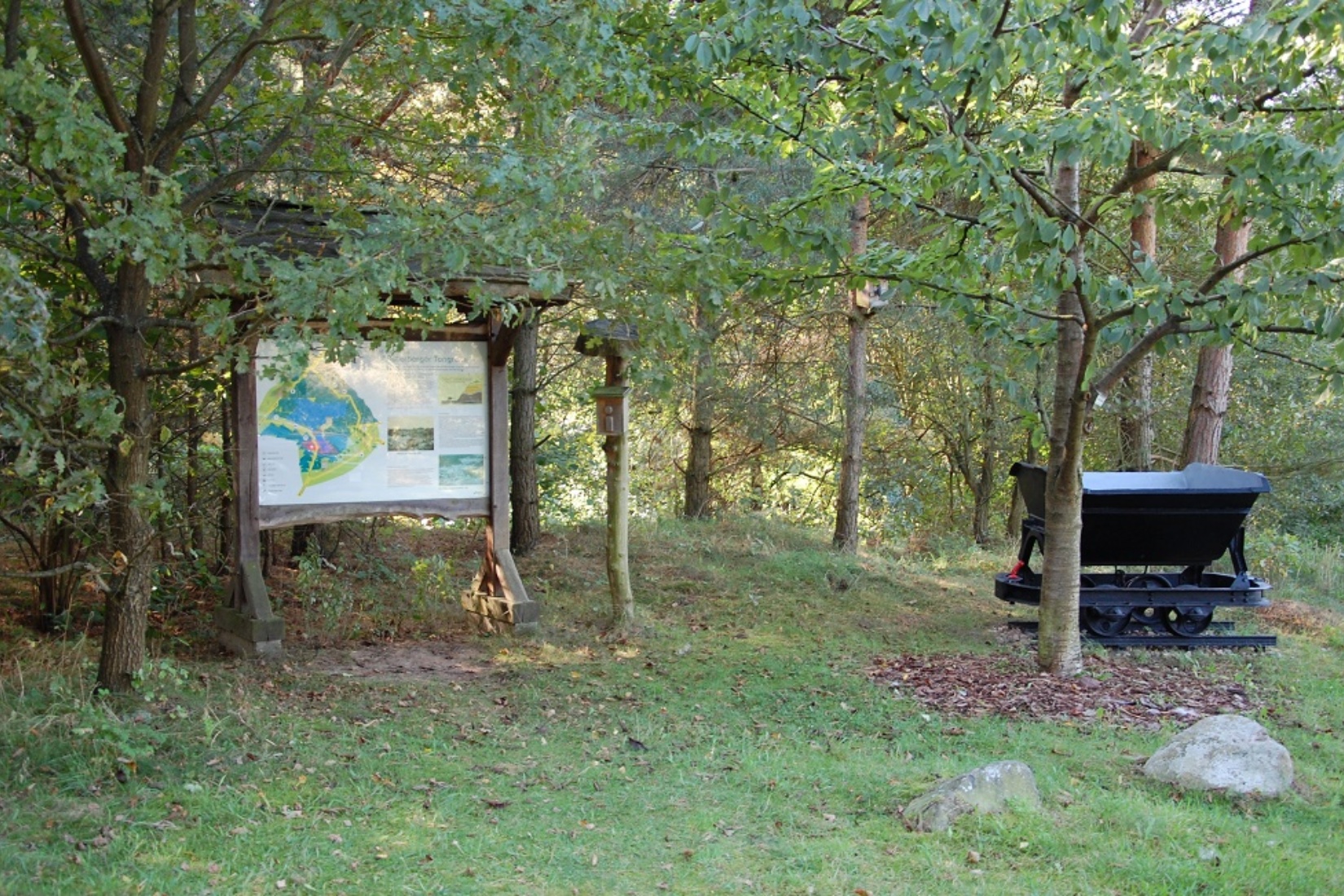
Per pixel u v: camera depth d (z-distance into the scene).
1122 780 5.76
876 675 8.02
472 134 6.83
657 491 18.44
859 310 13.09
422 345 8.60
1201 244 13.17
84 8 6.88
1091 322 7.28
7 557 8.86
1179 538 9.13
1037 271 6.63
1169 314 6.75
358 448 8.38
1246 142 6.23
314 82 7.16
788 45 6.65
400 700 6.86
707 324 13.03
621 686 7.53
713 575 11.38
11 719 5.46
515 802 5.29
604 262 6.04
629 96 7.14
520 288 7.92
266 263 5.95
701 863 4.61
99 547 6.98
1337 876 4.59
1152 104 6.86
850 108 7.09
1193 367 16.17
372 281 5.08
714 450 17.98
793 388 15.39
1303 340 13.50
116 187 4.65
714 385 14.62
